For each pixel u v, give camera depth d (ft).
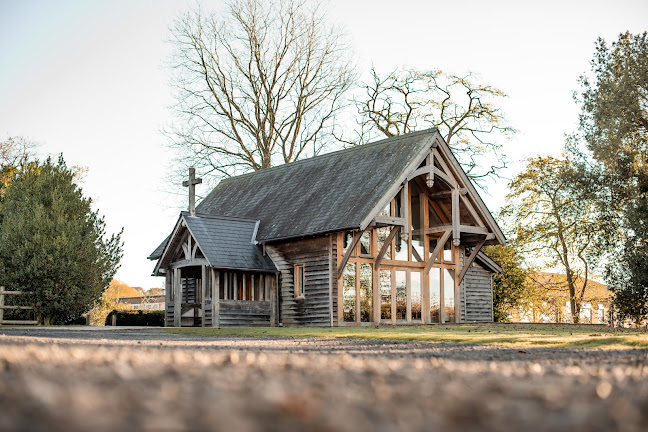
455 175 89.40
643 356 30.78
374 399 13.14
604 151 94.99
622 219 95.40
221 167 130.31
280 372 19.57
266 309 87.56
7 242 87.71
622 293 95.55
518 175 133.59
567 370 22.52
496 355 32.32
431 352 34.88
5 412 9.32
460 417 10.72
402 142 89.56
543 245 132.05
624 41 97.04
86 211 93.25
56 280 87.76
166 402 11.11
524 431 9.39
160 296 260.21
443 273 94.63
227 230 89.40
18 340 38.06
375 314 85.97
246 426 8.54
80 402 10.26
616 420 10.39
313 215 86.89
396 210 88.17
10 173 142.72
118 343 39.27
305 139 132.87
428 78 131.64
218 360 24.03
